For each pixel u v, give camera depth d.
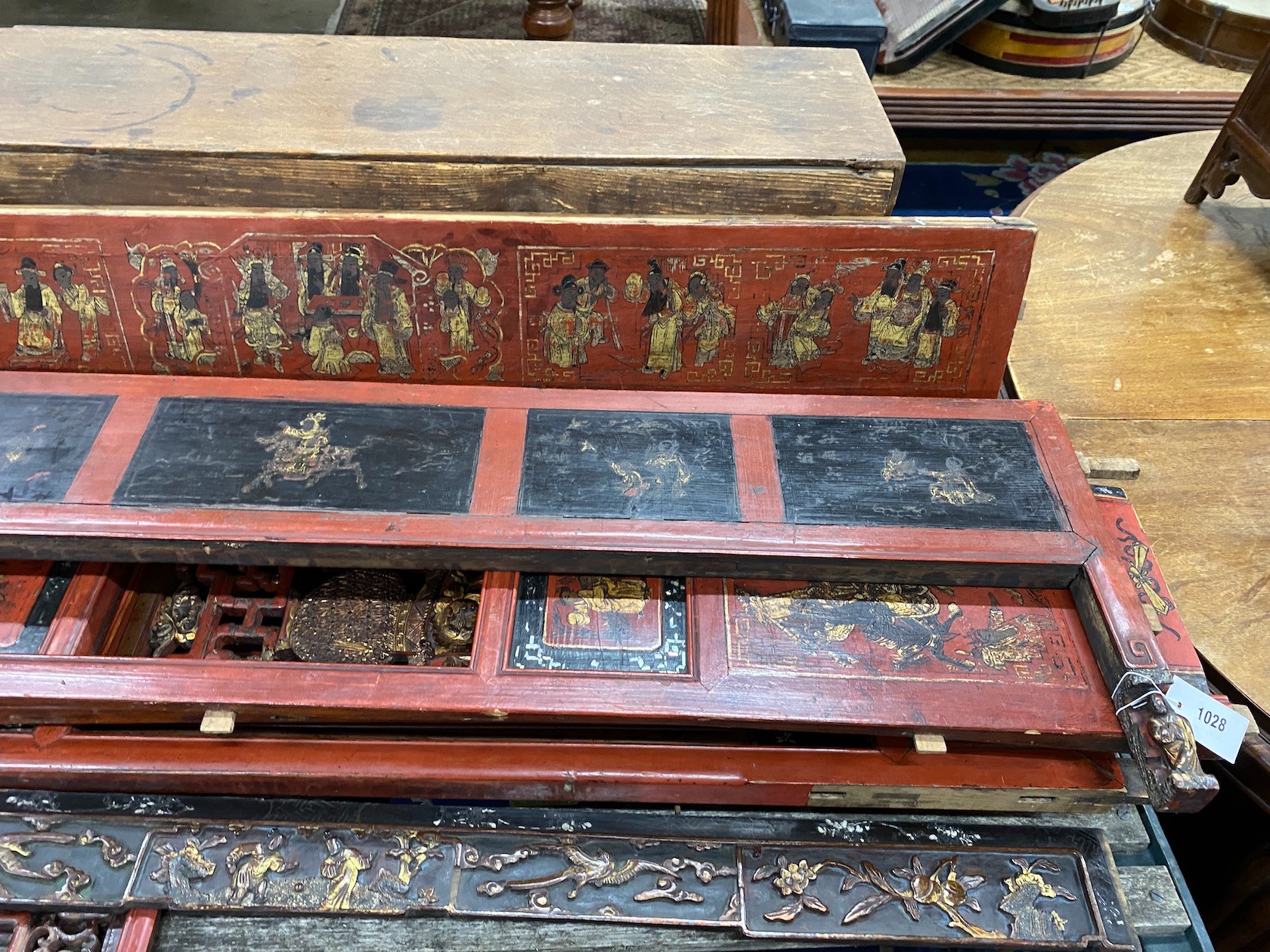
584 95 1.73
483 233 1.50
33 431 1.43
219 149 1.52
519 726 1.43
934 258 1.54
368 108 1.65
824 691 1.28
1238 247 2.43
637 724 1.35
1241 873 1.60
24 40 1.81
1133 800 1.35
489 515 1.34
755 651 1.32
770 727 1.28
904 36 2.99
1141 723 1.21
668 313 1.58
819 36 2.63
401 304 1.57
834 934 1.30
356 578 1.56
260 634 1.51
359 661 1.46
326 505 1.35
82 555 1.35
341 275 1.54
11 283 1.55
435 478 1.39
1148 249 2.42
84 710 1.31
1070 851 1.37
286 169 1.54
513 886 1.32
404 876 1.33
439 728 1.42
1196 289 2.31
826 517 1.36
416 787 1.37
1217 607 1.63
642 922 1.30
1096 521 1.37
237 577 1.56
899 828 1.39
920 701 1.27
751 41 3.00
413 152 1.53
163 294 1.56
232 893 1.31
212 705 1.27
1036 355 2.12
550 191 1.59
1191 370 2.09
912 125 3.10
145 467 1.39
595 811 1.40
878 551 1.32
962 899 1.32
